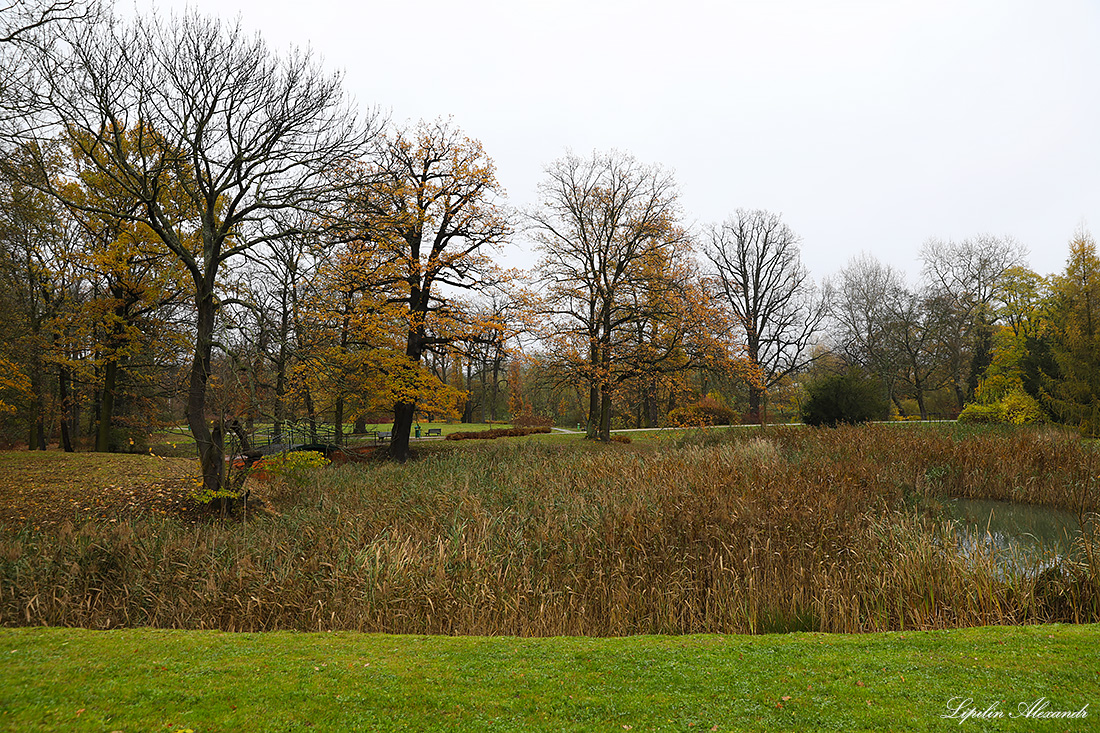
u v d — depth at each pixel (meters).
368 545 7.82
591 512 9.16
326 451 19.78
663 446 20.38
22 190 14.34
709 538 8.02
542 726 3.57
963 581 6.66
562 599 6.88
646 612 6.98
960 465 14.07
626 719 3.64
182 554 8.29
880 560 7.33
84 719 3.51
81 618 7.05
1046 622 6.24
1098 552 6.72
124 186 11.51
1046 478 13.02
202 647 5.05
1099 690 3.81
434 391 20.50
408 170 20.78
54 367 20.84
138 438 24.12
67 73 10.48
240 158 12.09
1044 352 23.00
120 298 19.67
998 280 37.69
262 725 3.55
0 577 7.37
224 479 12.78
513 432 30.55
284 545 8.51
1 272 16.30
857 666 4.39
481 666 4.59
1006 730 3.36
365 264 18.67
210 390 12.87
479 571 7.13
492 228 21.41
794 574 7.19
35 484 13.52
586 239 26.09
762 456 13.87
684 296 23.50
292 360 15.00
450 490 11.52
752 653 4.80
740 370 23.62
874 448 15.85
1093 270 20.17
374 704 3.88
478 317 20.95
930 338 38.44
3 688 3.94
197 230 15.81
